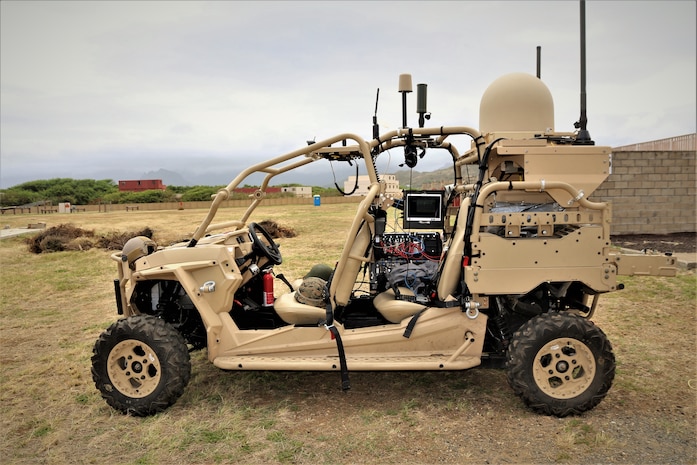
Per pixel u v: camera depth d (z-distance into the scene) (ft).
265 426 11.55
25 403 13.33
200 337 14.07
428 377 14.35
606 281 11.98
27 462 10.37
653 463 9.80
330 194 207.31
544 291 13.51
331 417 11.97
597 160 12.30
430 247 14.52
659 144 57.11
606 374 11.52
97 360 12.37
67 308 24.31
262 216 87.20
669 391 13.06
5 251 45.57
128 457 10.47
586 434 10.90
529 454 10.18
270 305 13.99
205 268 12.94
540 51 16.19
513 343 11.67
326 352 12.70
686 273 27.66
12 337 19.58
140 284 13.67
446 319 12.44
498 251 11.87
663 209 43.37
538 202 13.21
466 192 14.43
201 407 12.62
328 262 33.91
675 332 17.95
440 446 10.54
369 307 14.51
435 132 13.01
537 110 13.37
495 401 12.66
